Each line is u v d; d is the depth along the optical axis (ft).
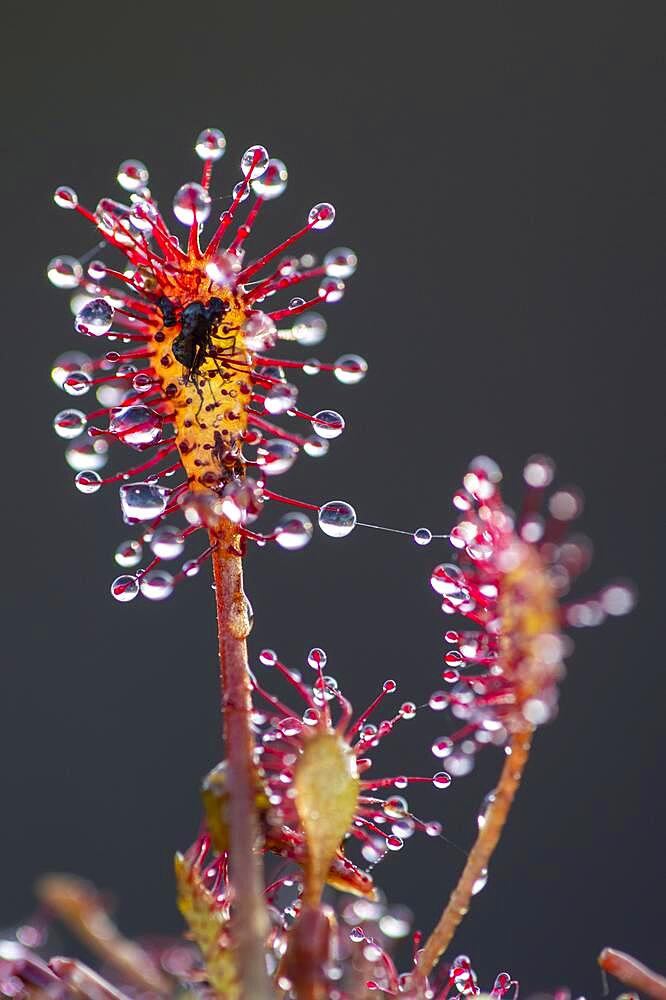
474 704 0.30
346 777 0.29
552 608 0.29
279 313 0.32
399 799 0.31
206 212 0.31
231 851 0.29
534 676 0.29
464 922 0.82
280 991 0.29
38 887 0.31
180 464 0.31
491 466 0.30
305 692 0.30
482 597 0.30
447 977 0.31
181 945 0.31
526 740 0.30
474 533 0.30
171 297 0.31
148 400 0.31
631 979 0.30
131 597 0.31
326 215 0.32
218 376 0.31
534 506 0.29
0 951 0.29
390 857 0.82
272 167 0.32
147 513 0.31
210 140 0.32
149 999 0.30
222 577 0.30
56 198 0.31
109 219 0.31
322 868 0.29
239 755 0.29
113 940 0.31
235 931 0.28
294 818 0.29
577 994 0.81
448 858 0.83
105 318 0.31
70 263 0.31
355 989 0.30
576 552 0.29
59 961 0.29
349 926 0.31
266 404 0.31
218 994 0.28
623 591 0.29
